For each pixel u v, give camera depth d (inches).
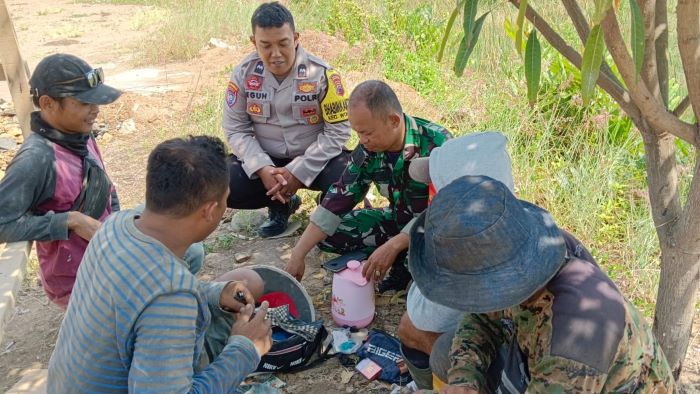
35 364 128.1
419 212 131.0
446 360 90.7
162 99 263.6
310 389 114.8
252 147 156.3
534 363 69.5
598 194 161.5
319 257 156.6
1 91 285.0
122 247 71.0
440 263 68.6
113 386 73.7
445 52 284.7
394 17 328.2
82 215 106.4
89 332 71.5
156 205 71.0
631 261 142.6
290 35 145.9
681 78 207.3
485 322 84.1
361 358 120.2
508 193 69.3
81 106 105.0
